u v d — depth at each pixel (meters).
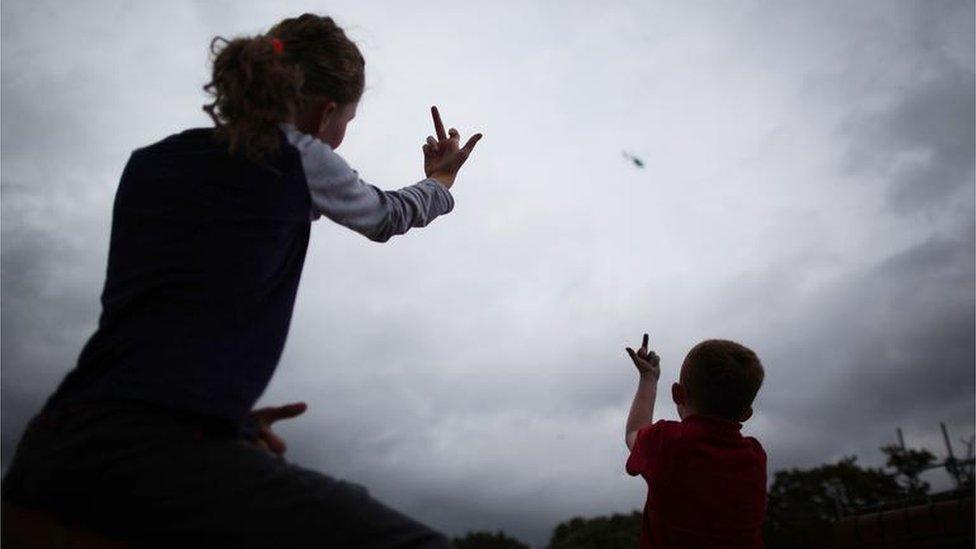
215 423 1.09
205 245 1.20
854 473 28.86
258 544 1.04
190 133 1.39
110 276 1.23
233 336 1.16
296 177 1.30
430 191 1.70
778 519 28.59
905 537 12.30
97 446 1.03
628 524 47.91
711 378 2.49
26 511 1.04
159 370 1.08
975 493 12.01
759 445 2.51
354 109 1.53
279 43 1.36
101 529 1.04
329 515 1.07
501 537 67.19
